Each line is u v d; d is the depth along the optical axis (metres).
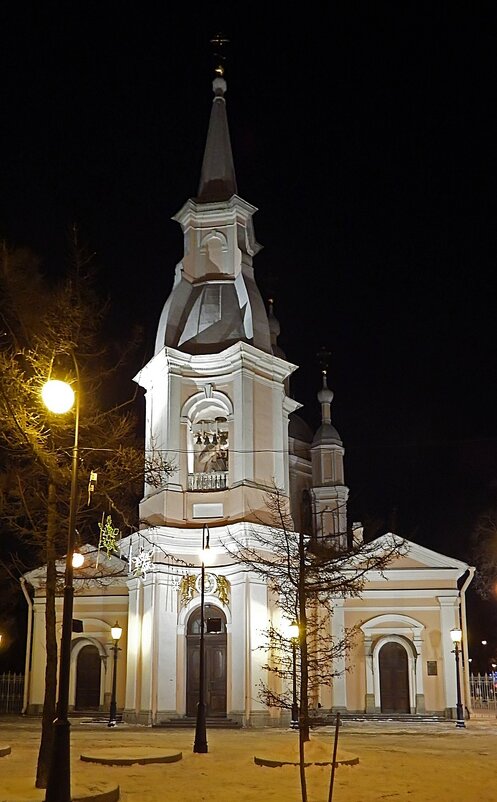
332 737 26.03
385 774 16.59
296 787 14.77
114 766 17.28
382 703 35.88
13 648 50.12
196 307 38.12
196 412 36.38
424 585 36.94
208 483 35.38
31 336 18.34
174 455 35.22
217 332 37.41
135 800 13.30
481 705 48.44
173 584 33.84
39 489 19.59
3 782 14.45
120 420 22.77
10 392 16.92
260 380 36.44
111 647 37.22
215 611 33.81
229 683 32.47
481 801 13.62
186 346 37.19
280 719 31.97
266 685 32.09
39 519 21.27
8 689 42.56
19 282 18.67
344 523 47.91
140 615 33.97
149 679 32.53
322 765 17.06
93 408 20.27
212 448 36.19
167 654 33.00
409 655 36.22
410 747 22.62
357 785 15.10
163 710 32.22
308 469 50.59
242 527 33.06
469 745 23.41
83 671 37.47
